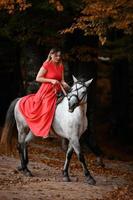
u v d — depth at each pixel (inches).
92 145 755.4
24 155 476.4
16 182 437.1
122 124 1112.8
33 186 426.0
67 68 760.3
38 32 731.4
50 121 456.8
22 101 480.7
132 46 754.2
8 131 488.1
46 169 517.3
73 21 713.6
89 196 403.2
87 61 751.1
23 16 705.6
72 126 443.8
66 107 451.5
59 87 465.7
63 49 745.0
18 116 478.9
